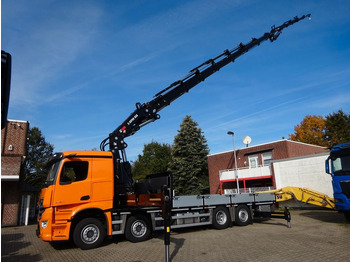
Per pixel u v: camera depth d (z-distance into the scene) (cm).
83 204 902
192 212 1144
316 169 2302
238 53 1377
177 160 3869
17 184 1731
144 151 5431
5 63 235
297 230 1117
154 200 998
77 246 923
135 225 978
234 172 3219
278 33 1505
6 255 845
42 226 853
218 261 682
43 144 4806
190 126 4034
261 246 827
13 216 1686
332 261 650
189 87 1265
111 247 901
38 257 802
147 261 701
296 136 4547
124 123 1133
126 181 1072
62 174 884
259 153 3189
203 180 3819
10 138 1705
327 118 4206
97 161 950
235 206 1281
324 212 1858
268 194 1387
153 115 1189
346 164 1184
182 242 943
